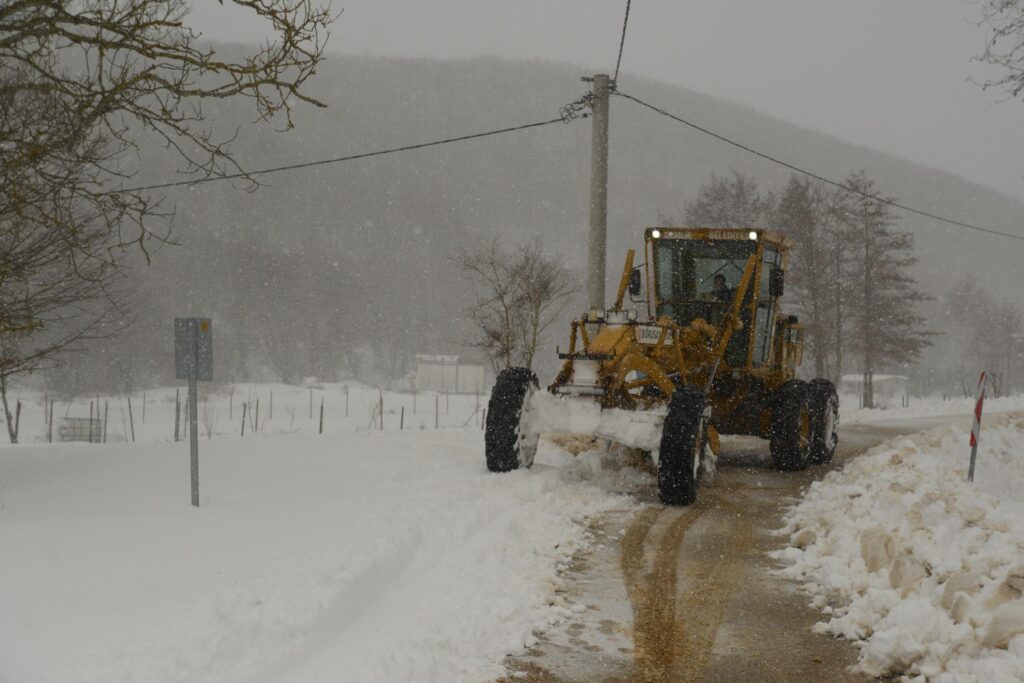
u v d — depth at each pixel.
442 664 4.35
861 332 41.59
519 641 4.75
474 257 27.69
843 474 8.70
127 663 3.70
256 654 4.02
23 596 4.54
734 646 4.86
